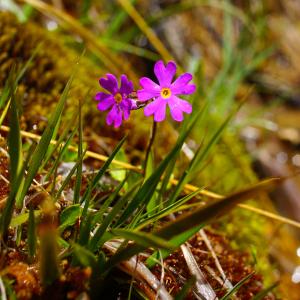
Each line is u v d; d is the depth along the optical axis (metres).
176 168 0.26
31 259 0.14
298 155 0.45
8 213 0.13
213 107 0.39
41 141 0.14
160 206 0.18
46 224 0.11
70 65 0.28
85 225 0.13
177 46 0.52
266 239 0.28
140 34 0.47
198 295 0.16
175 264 0.17
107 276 0.14
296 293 0.28
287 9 0.61
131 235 0.12
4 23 0.27
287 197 0.39
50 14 0.33
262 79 0.54
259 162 0.41
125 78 0.13
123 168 0.20
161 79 0.13
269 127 0.42
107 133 0.26
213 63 0.53
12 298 0.13
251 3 0.55
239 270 0.21
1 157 0.18
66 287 0.13
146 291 0.15
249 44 0.47
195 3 0.45
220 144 0.33
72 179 0.20
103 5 0.46
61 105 0.14
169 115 0.32
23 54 0.27
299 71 0.57
